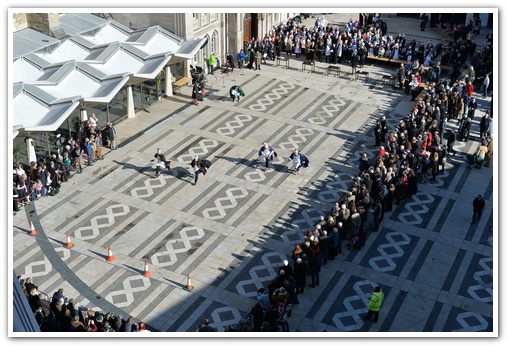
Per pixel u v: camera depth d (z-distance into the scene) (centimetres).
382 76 6425
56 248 4088
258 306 3434
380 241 4238
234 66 6606
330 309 3697
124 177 4772
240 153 5125
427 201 4656
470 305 3769
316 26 7250
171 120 5541
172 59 5750
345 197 4241
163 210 4453
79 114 5131
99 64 5431
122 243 4147
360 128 5575
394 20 8125
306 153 5166
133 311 3653
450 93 5662
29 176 4650
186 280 3878
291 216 4444
